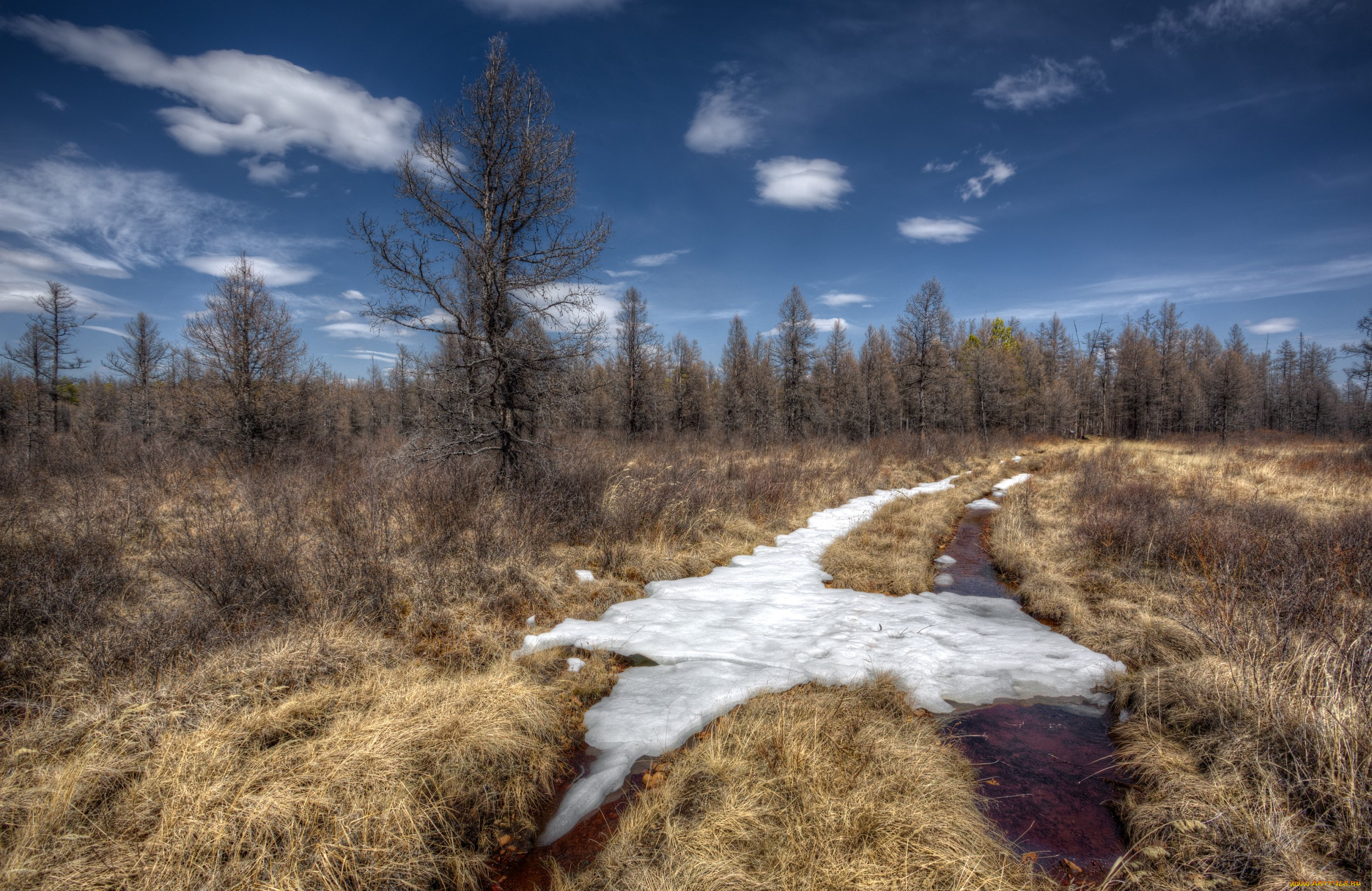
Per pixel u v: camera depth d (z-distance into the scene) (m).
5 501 7.61
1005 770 3.63
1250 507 9.59
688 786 3.29
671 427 31.69
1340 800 2.77
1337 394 48.12
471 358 8.58
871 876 2.58
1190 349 58.44
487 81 8.24
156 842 2.50
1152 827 2.97
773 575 7.68
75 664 3.87
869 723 3.85
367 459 11.33
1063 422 43.22
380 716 3.51
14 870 2.33
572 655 5.11
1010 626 6.05
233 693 3.62
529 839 3.07
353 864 2.54
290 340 14.76
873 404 40.62
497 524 7.00
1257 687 3.62
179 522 7.35
